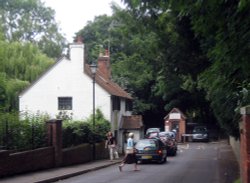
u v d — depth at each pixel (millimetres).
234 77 9531
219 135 71375
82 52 43812
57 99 43750
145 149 30875
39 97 43906
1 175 19781
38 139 24297
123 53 71000
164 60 22594
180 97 64500
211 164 30547
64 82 43750
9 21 70938
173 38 20453
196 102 66375
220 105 17922
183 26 19219
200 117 73562
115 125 44656
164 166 29250
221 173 23156
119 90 50156
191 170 26062
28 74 46125
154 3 16047
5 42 47562
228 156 36438
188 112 71375
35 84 43969
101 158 34969
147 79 65938
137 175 23281
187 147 54000
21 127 22938
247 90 10156
